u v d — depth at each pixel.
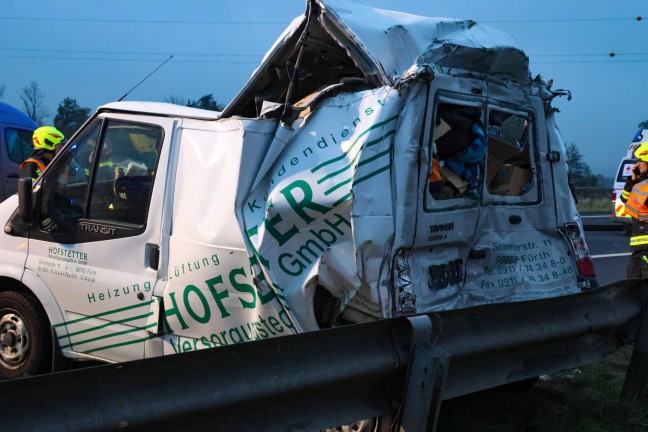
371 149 3.54
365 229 3.50
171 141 4.13
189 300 3.93
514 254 4.50
